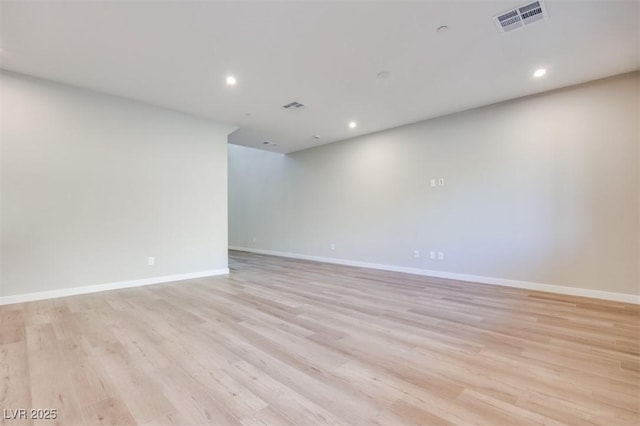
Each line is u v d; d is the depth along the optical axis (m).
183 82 3.66
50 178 3.64
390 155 5.62
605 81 3.52
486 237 4.43
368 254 5.99
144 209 4.38
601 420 1.46
